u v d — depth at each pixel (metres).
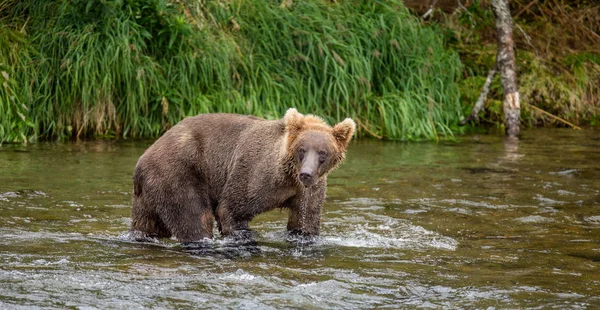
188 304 8.59
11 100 20.36
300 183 11.09
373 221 13.04
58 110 20.97
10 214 12.81
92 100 20.97
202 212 11.53
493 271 10.19
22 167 16.97
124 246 11.10
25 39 21.12
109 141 20.78
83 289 8.97
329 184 16.19
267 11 22.95
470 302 8.89
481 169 18.17
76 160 18.00
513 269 10.30
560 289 9.41
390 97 23.36
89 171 16.78
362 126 22.86
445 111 24.12
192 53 21.69
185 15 21.50
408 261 10.62
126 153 19.06
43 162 17.62
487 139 23.12
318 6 23.98
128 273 9.62
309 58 22.95
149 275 9.58
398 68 23.86
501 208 14.17
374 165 18.53
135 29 21.14
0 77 20.17
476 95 25.64
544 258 10.88
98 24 21.36
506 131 24.27
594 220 13.29
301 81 22.47
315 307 8.62
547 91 26.45
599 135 24.14
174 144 11.52
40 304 8.44
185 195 11.40
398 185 16.19
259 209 11.29
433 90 23.89
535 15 29.12
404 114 22.72
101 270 9.71
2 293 8.72
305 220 11.56
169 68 21.45
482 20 28.55
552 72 27.23
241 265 10.20
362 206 14.19
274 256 10.76
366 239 11.86
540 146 21.84
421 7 27.52
